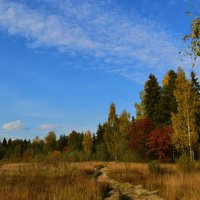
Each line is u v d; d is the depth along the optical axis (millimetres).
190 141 37375
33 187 16766
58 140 110312
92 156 63750
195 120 39188
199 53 6738
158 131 43688
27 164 24891
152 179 21656
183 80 39000
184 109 38094
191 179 18500
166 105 51688
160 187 19297
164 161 42000
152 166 25969
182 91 39094
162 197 16672
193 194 14844
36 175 22047
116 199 15547
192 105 38000
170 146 42656
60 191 14961
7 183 18375
